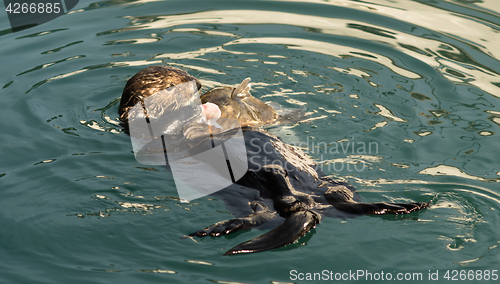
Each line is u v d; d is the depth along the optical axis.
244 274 11.14
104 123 18.47
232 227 11.96
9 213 13.27
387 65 23.02
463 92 20.50
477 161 15.77
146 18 28.75
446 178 14.78
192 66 23.14
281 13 29.23
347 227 12.44
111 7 30.20
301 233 11.89
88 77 22.27
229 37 26.34
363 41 25.48
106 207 13.48
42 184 14.57
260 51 24.69
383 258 11.53
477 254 11.58
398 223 12.60
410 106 19.42
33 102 19.89
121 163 15.76
